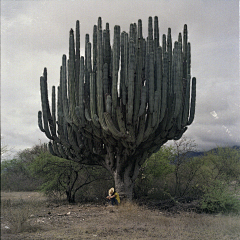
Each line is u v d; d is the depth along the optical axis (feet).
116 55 27.14
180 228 20.31
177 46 29.58
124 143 28.96
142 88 27.84
